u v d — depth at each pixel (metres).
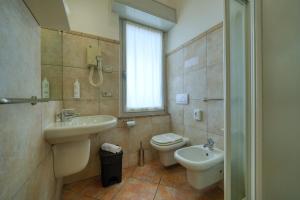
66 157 1.15
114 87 1.96
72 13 1.71
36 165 0.72
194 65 1.88
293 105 0.71
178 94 2.17
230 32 0.89
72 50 1.69
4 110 0.44
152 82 2.33
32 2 0.71
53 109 1.19
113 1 1.74
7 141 0.45
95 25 1.83
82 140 1.19
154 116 2.25
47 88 1.37
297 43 0.69
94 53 1.75
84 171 1.75
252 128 0.86
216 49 1.57
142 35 2.23
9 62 0.50
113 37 1.95
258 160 0.83
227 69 0.84
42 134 0.85
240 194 1.02
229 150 0.87
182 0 2.08
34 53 0.81
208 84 1.68
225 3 0.83
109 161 1.59
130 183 1.65
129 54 2.14
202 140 1.77
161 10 2.07
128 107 2.14
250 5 0.88
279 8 0.74
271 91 0.78
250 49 0.90
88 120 1.46
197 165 1.23
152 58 2.33
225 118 0.86
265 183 0.82
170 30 2.37
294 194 0.72
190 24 1.94
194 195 1.44
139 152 2.10
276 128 0.77
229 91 0.85
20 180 0.53
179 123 2.17
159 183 1.64
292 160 0.72
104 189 1.55
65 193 1.49
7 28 0.49
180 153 1.48
